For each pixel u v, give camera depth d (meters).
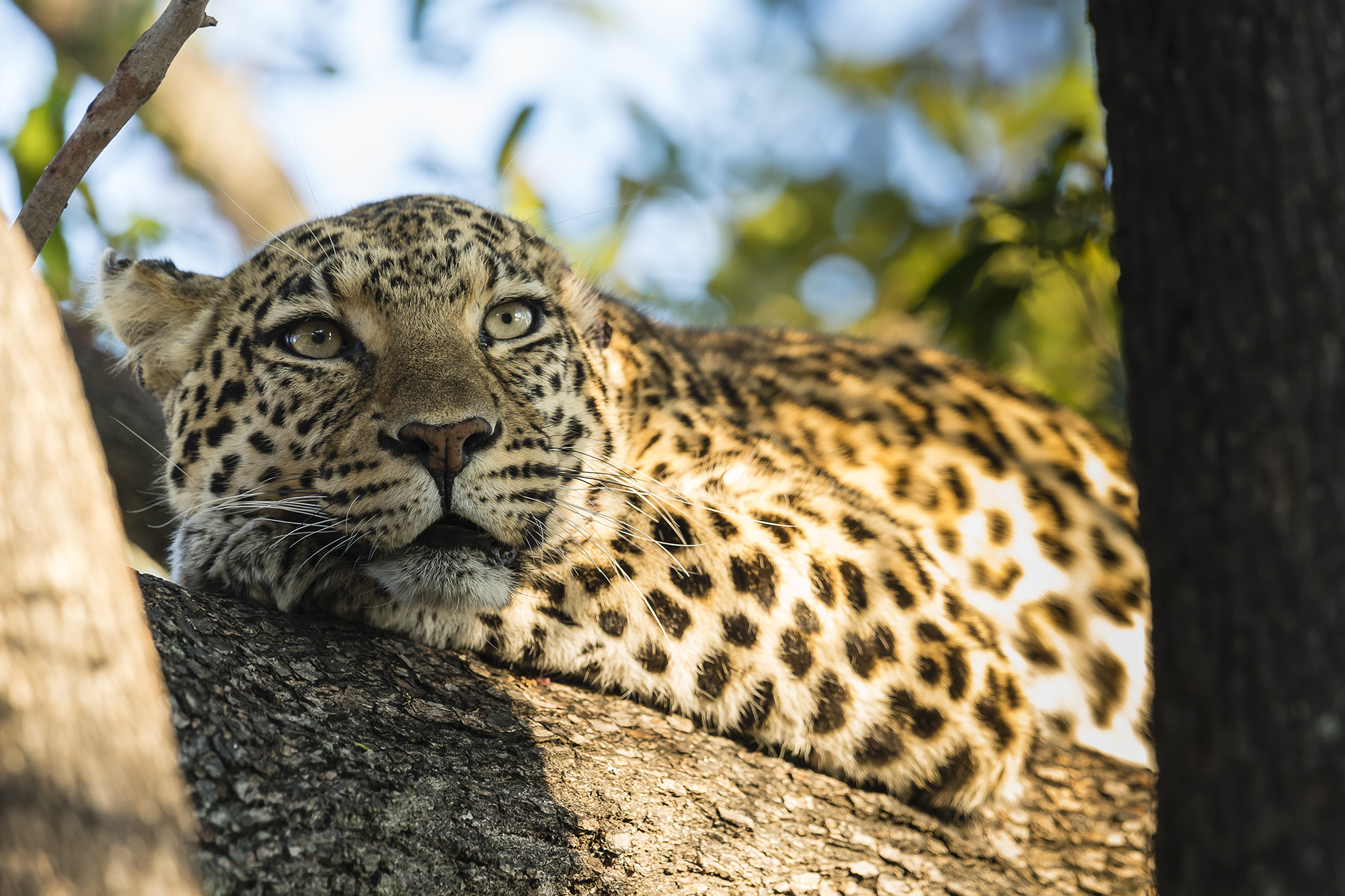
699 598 6.63
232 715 4.65
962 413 8.98
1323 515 3.26
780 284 14.85
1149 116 3.66
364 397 6.46
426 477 6.21
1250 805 3.24
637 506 6.89
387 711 5.23
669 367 8.09
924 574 7.14
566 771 5.44
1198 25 3.57
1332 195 3.39
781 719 6.59
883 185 15.35
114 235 11.91
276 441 6.61
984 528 8.43
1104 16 3.84
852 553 7.01
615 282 12.92
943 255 13.41
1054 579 8.44
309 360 6.63
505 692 5.86
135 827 2.84
